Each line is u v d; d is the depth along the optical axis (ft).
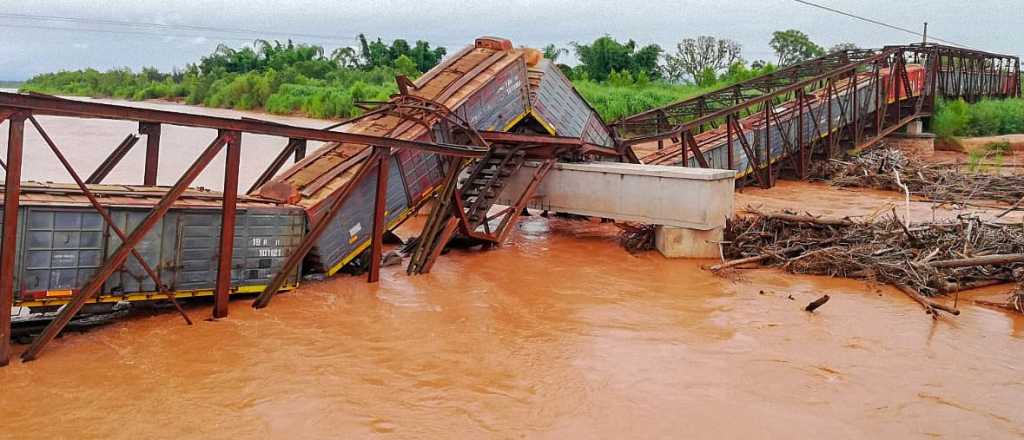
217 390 32.17
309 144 129.80
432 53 307.99
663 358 37.14
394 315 43.06
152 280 39.88
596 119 84.33
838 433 29.81
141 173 100.01
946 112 141.90
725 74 250.78
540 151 66.39
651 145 138.62
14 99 31.42
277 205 46.06
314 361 35.70
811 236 59.31
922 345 39.63
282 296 46.06
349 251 51.03
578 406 31.65
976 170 112.06
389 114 59.31
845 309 45.73
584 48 274.16
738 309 45.50
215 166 108.47
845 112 113.60
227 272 41.37
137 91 355.77
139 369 34.09
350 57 311.06
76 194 39.42
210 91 294.05
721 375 35.19
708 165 89.51
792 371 35.81
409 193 56.18
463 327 41.22
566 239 66.49
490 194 63.87
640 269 55.52
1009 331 42.14
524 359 36.68
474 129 59.16
